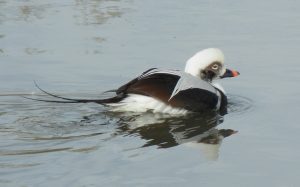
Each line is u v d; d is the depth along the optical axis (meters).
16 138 10.03
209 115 11.59
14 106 11.93
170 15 19.14
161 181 8.41
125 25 17.98
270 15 19.17
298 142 9.92
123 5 20.59
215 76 12.79
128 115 11.40
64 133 10.33
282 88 13.06
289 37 16.78
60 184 8.25
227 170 8.84
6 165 8.83
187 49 15.68
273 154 9.43
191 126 10.90
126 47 15.91
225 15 19.16
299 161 9.14
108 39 16.61
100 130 10.52
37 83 13.39
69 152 9.38
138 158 9.19
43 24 18.02
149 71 12.01
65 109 11.78
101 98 12.63
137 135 10.27
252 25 17.98
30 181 8.32
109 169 8.77
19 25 17.91
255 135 10.34
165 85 11.57
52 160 9.05
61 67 14.45
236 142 10.01
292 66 14.45
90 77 13.81
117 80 13.66
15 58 15.02
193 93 11.68
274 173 8.74
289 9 19.95
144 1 21.11
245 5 20.56
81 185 8.24
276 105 12.03
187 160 9.17
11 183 8.25
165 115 11.49
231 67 14.52
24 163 8.91
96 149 9.52
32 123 10.88
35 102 12.17
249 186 8.34
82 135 10.20
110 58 15.06
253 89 13.12
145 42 16.31
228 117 11.45
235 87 13.32
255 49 15.77
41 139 9.98
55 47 15.91
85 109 11.78
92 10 19.80
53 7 20.20
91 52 15.51
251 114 11.58
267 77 13.81
